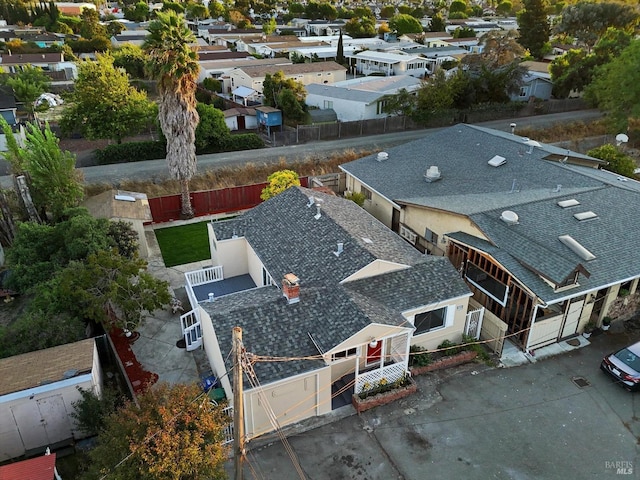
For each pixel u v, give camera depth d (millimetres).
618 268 20922
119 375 19875
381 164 34062
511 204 24297
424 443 16750
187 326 22344
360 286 19156
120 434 13062
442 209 24531
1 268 26922
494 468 15812
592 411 17969
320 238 21969
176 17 28406
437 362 19953
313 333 17562
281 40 98562
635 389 18625
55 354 17672
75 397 16453
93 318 20359
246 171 42469
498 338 20750
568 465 15883
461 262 23641
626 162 36344
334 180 38562
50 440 16656
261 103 63438
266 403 16625
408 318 19094
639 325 22812
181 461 12266
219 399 17500
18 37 98812
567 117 61344
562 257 20391
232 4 162250
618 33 64062
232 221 24969
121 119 45125
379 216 31500
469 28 115812
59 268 23656
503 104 61000
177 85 29312
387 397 18328
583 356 20781
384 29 119562
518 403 18328
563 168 28656
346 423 17594
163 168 43812
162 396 13930
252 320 17516
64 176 29797
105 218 26375
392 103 55625
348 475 15625
